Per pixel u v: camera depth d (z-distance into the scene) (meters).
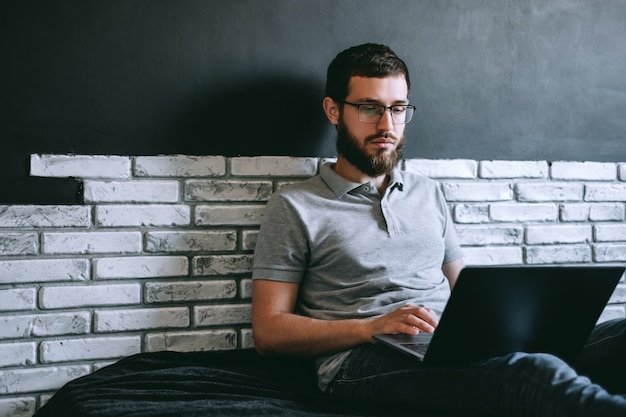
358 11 2.39
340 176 2.11
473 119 2.53
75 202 2.10
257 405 1.63
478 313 1.52
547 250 2.62
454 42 2.50
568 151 2.65
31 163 2.05
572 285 1.58
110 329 2.14
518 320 1.59
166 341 2.20
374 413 1.66
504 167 2.56
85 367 2.11
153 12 2.17
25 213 2.04
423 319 1.75
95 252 2.12
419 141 2.46
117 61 2.13
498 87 2.56
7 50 2.03
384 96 2.08
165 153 2.19
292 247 2.03
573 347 1.73
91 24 2.11
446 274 2.28
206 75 2.23
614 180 2.70
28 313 2.06
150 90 2.17
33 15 2.05
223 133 2.25
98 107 2.12
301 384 1.93
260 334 1.95
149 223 2.17
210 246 2.24
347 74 2.12
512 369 1.47
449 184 2.49
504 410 1.47
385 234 2.06
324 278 2.04
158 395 1.72
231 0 2.25
